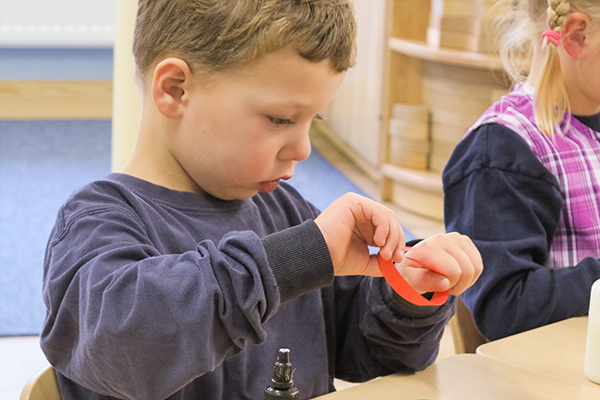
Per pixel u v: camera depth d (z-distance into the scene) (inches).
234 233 26.3
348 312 38.1
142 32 31.0
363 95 143.8
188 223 32.7
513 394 29.7
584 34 47.4
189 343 24.0
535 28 50.8
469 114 115.9
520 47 55.6
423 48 114.8
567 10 47.1
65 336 27.4
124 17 66.5
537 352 34.5
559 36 47.4
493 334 43.7
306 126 29.9
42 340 28.3
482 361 33.2
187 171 32.2
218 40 28.0
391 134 127.4
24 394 28.2
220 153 29.7
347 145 158.1
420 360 32.8
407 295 28.3
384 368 36.6
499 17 82.4
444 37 114.8
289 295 25.8
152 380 24.6
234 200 35.2
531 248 44.7
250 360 33.5
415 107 123.8
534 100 49.1
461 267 29.8
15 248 104.0
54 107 176.1
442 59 111.7
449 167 48.8
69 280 27.0
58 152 152.5
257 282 24.6
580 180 48.3
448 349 80.0
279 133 29.4
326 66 28.4
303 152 30.1
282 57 27.7
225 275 24.9
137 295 24.1
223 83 28.5
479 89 113.5
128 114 68.7
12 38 166.4
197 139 30.0
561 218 48.4
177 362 24.2
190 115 29.8
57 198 125.3
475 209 46.1
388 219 28.7
